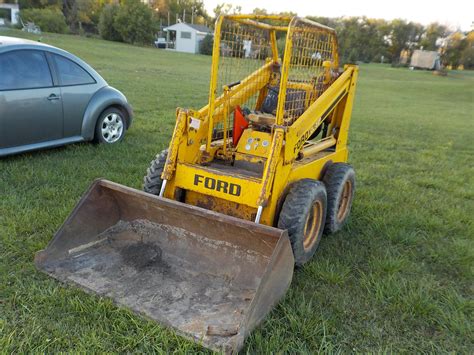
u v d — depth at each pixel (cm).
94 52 3444
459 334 327
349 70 506
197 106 1311
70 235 377
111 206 404
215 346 283
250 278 350
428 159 898
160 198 358
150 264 373
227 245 363
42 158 633
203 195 404
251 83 475
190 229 377
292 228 366
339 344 306
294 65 414
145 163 650
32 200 484
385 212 554
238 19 401
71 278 349
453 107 2367
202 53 5828
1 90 572
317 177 469
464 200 642
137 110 1145
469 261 436
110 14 5716
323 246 450
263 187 355
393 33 8275
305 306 337
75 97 670
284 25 453
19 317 306
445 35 8519
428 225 520
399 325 332
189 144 411
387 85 3603
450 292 381
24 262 371
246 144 428
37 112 616
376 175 732
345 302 354
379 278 389
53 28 5353
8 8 6041
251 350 289
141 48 4903
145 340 289
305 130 405
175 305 325
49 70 636
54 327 297
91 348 281
